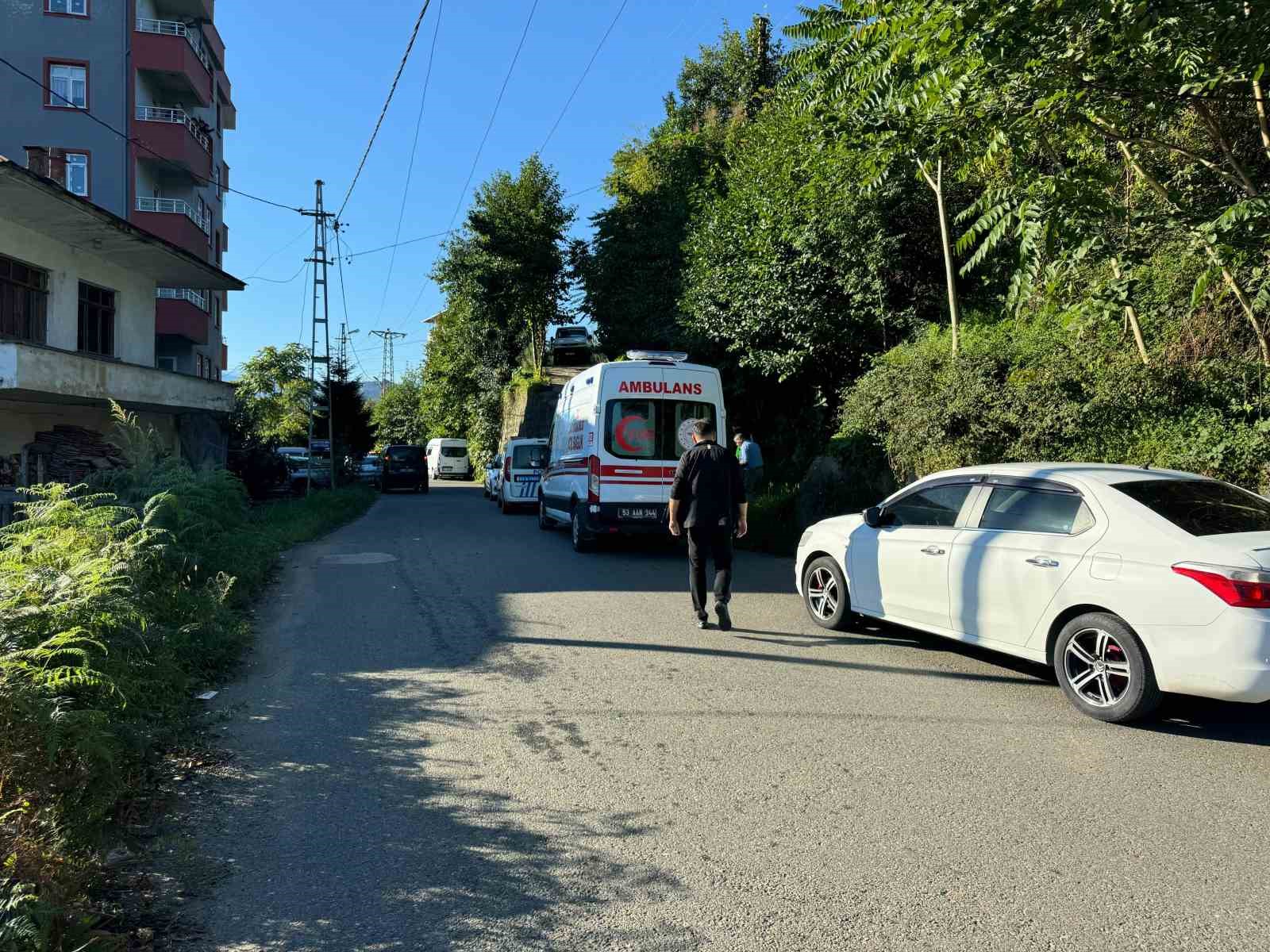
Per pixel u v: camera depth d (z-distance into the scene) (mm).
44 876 2820
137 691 4703
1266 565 4492
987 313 14031
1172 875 3322
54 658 4289
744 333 17016
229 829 3717
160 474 10320
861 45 7836
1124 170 10219
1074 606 5250
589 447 12555
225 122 38000
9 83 25703
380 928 2957
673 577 10648
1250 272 8570
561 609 8469
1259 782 4238
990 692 5711
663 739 4812
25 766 3438
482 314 39188
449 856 3479
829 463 13117
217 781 4234
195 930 2936
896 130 7914
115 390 16625
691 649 6859
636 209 30078
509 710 5328
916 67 7430
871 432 12648
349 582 10219
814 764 4453
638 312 28125
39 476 16531
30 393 14789
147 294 19984
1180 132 9125
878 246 14078
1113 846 3557
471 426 50000
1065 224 7395
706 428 7734
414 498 29625
